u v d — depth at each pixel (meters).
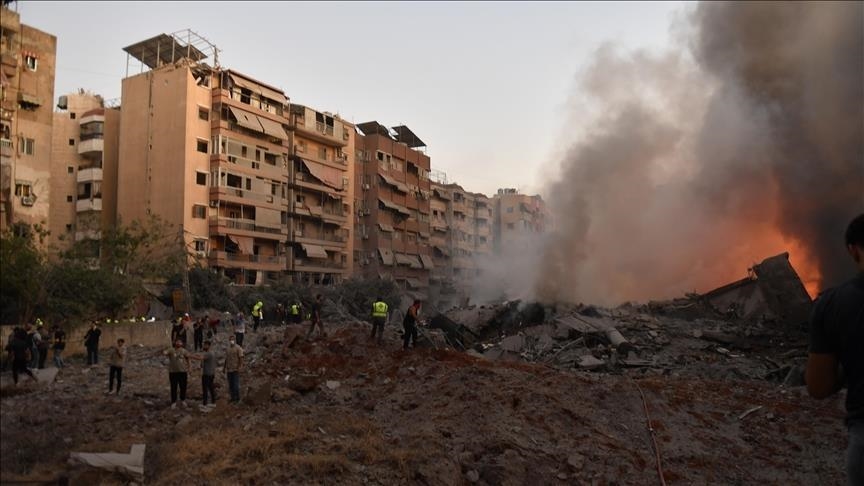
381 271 68.25
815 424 13.20
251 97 51.53
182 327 24.88
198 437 11.69
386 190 70.31
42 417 13.28
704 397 14.73
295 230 56.28
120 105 49.56
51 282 26.16
